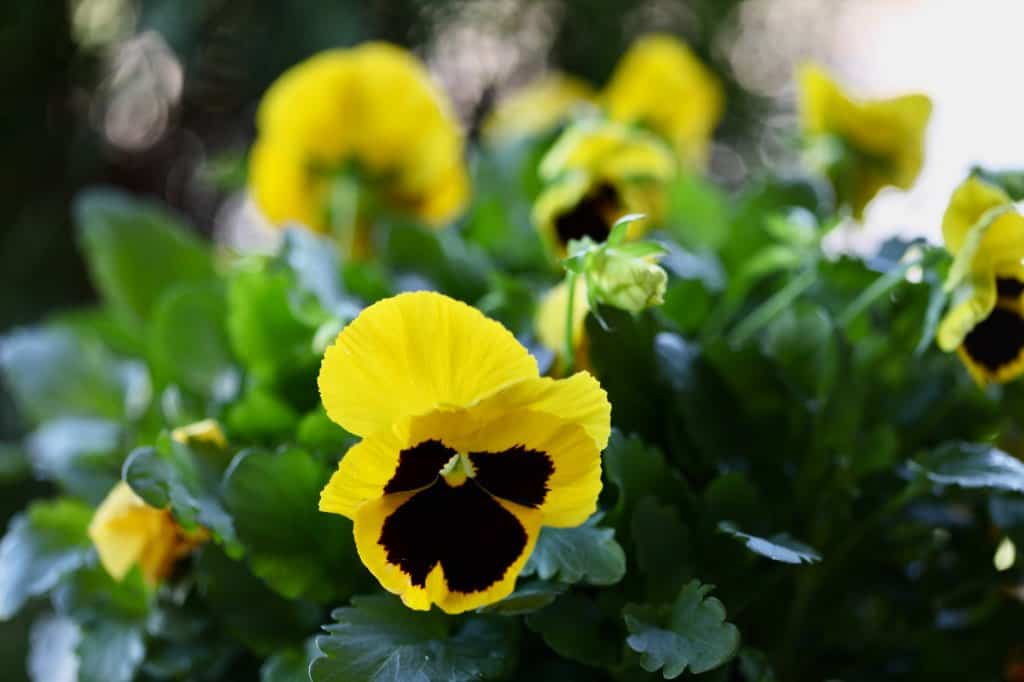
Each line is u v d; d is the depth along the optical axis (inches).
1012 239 23.4
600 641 23.1
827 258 25.9
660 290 22.7
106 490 26.8
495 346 21.3
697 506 23.7
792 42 62.1
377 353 21.3
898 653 25.5
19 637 33.1
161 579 24.7
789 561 22.4
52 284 54.6
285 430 25.1
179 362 27.2
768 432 24.8
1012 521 24.5
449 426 21.2
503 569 21.5
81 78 54.7
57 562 25.4
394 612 22.8
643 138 28.2
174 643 24.8
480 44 56.5
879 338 25.3
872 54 76.2
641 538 23.1
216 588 24.0
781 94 59.3
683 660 22.0
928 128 27.9
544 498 21.5
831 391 24.5
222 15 49.6
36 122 54.4
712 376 24.8
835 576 25.0
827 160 28.0
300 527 23.7
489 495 21.6
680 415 24.5
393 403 21.5
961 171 25.0
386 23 52.7
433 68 55.6
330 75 30.0
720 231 33.1
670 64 35.3
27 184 55.3
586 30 55.2
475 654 22.6
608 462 23.2
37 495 36.4
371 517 21.4
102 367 29.7
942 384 25.8
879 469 25.0
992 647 25.7
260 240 58.2
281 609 24.2
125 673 24.4
